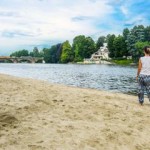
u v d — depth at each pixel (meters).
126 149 6.10
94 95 12.48
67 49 186.25
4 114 7.72
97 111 9.08
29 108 8.73
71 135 6.54
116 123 7.86
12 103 9.28
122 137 6.73
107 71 75.44
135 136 6.90
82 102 10.34
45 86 14.70
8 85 13.79
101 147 6.03
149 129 7.55
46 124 7.20
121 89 28.77
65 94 11.93
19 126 6.86
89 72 69.19
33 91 12.19
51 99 10.49
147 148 6.28
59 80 42.19
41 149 5.64
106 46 191.88
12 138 6.07
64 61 187.62
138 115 9.06
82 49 186.12
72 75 56.00
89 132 6.85
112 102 10.96
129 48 164.75
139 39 168.12
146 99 14.28
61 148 5.78
